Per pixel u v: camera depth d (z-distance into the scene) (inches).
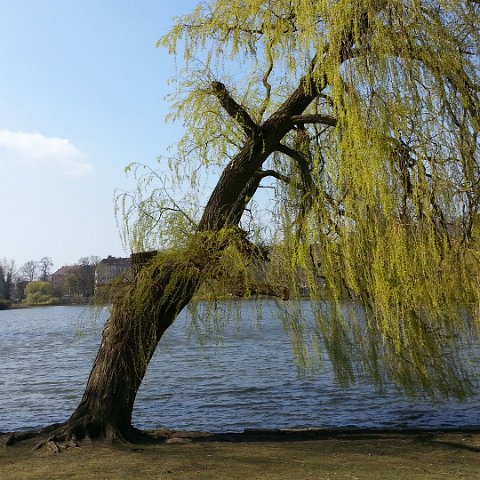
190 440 369.7
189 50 417.1
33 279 5007.4
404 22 353.1
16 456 314.8
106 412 354.6
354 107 347.3
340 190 357.1
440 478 277.6
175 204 388.2
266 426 506.9
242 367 882.8
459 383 376.5
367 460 315.9
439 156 349.7
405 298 342.0
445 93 352.8
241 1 404.5
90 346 1480.1
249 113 450.9
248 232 376.2
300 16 367.9
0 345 1577.3
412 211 346.6
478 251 347.9
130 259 378.6
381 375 382.9
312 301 372.2
